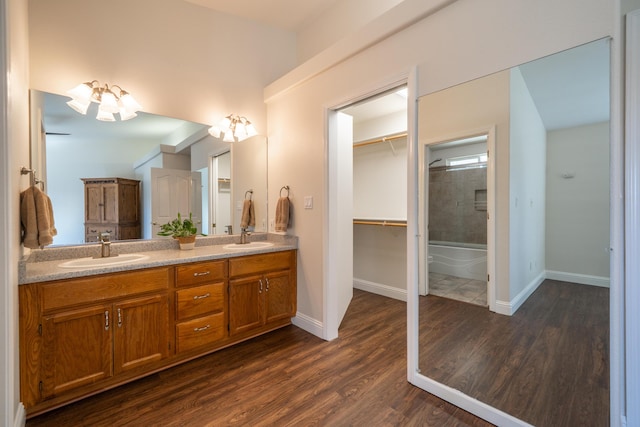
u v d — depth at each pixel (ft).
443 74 5.73
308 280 9.01
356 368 6.98
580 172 4.51
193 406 5.67
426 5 5.80
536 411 4.99
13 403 4.34
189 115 8.78
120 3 7.64
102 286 5.83
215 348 7.83
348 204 10.78
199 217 9.04
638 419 4.09
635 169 4.03
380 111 12.35
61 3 6.84
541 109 4.80
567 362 4.79
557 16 4.47
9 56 4.14
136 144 7.92
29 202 5.29
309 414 5.45
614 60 4.07
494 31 5.08
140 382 6.43
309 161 8.85
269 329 8.98
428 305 6.34
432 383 6.01
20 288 5.01
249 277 8.23
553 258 4.93
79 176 7.06
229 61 9.57
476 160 5.65
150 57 8.11
